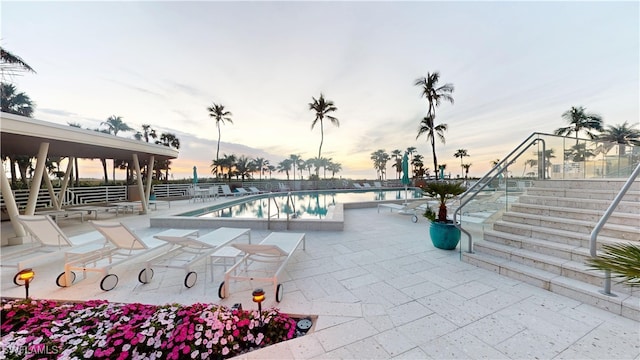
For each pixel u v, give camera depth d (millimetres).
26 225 3525
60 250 3572
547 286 2752
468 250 3834
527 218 3930
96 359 1632
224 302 2586
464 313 2303
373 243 4773
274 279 2562
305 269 3455
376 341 1904
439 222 4453
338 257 3955
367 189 20797
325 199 15383
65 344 1737
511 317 2229
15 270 3453
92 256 3256
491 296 2631
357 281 3049
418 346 1848
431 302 2518
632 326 2061
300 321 2256
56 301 2582
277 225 6051
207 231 5953
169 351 1737
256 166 32344
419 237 5242
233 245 2910
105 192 11594
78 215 7922
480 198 4512
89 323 2029
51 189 8672
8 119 4520
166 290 2867
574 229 3365
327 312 2344
